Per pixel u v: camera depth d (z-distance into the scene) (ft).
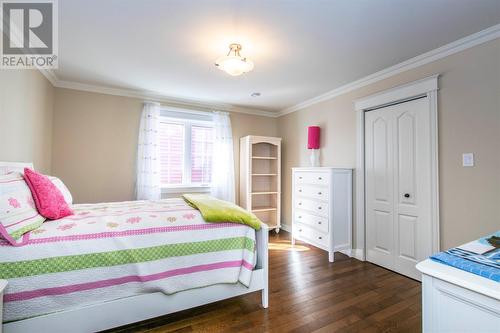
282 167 15.23
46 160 9.60
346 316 5.97
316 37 6.84
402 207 8.50
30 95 7.93
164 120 12.66
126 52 7.76
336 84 10.51
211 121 13.78
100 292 4.60
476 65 6.67
